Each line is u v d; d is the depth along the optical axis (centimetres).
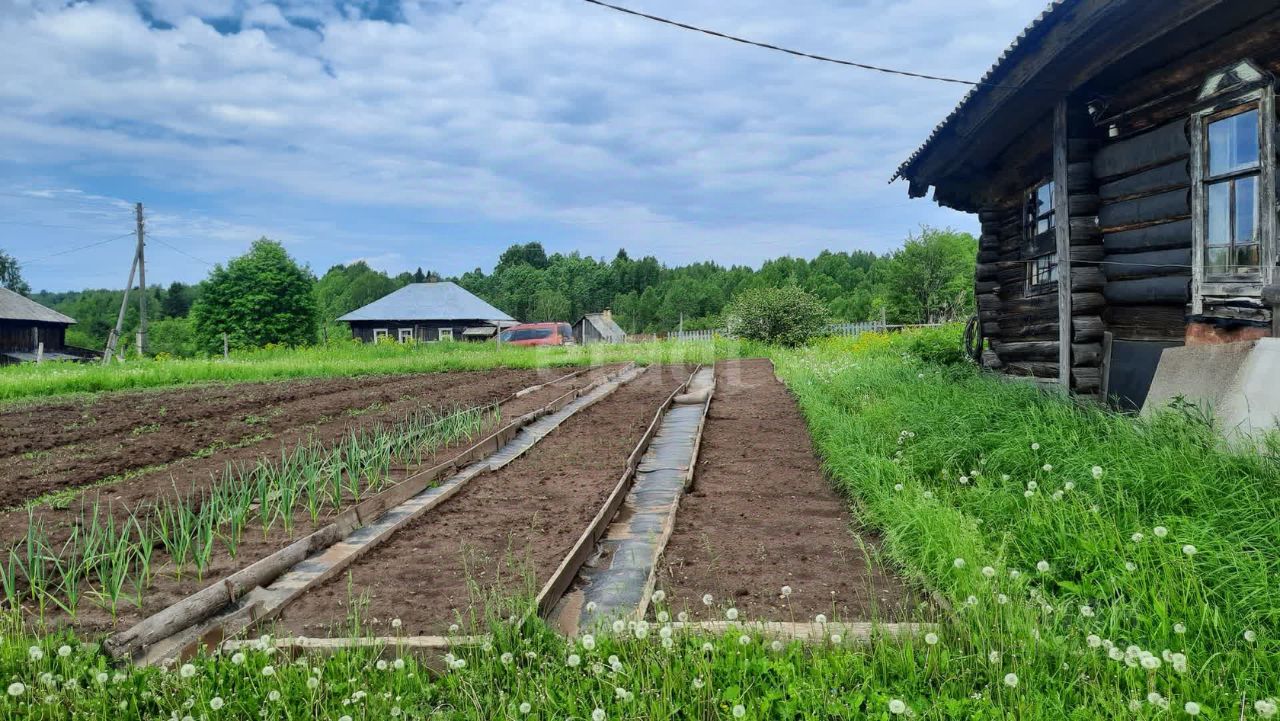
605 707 338
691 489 790
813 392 1305
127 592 496
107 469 879
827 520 654
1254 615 374
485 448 1002
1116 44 720
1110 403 821
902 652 370
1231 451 563
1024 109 924
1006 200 1220
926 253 5078
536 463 937
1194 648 363
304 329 5347
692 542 600
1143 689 332
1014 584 434
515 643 401
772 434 1094
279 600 485
